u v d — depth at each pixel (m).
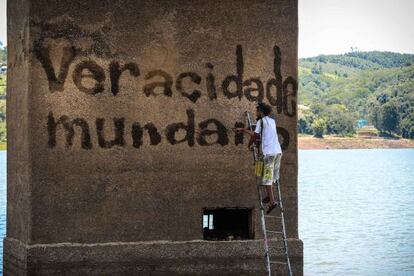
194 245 13.66
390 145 183.50
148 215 13.59
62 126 13.33
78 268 13.27
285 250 13.61
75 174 13.35
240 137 13.92
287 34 14.11
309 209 41.59
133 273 13.46
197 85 13.80
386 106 189.25
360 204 44.94
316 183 67.00
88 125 13.42
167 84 13.70
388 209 41.56
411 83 198.62
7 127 15.03
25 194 13.39
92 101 13.44
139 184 13.57
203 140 13.80
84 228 13.35
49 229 13.23
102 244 13.37
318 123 187.25
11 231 14.41
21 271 13.39
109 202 13.46
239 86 13.94
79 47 13.38
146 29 13.61
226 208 13.88
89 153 13.41
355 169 94.38
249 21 13.97
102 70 13.47
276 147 13.38
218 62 13.86
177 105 13.73
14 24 14.35
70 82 13.36
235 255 13.77
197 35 13.79
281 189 14.07
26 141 13.29
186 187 13.73
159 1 13.65
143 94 13.61
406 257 23.06
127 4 13.54
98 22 13.45
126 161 13.54
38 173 13.23
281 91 14.11
